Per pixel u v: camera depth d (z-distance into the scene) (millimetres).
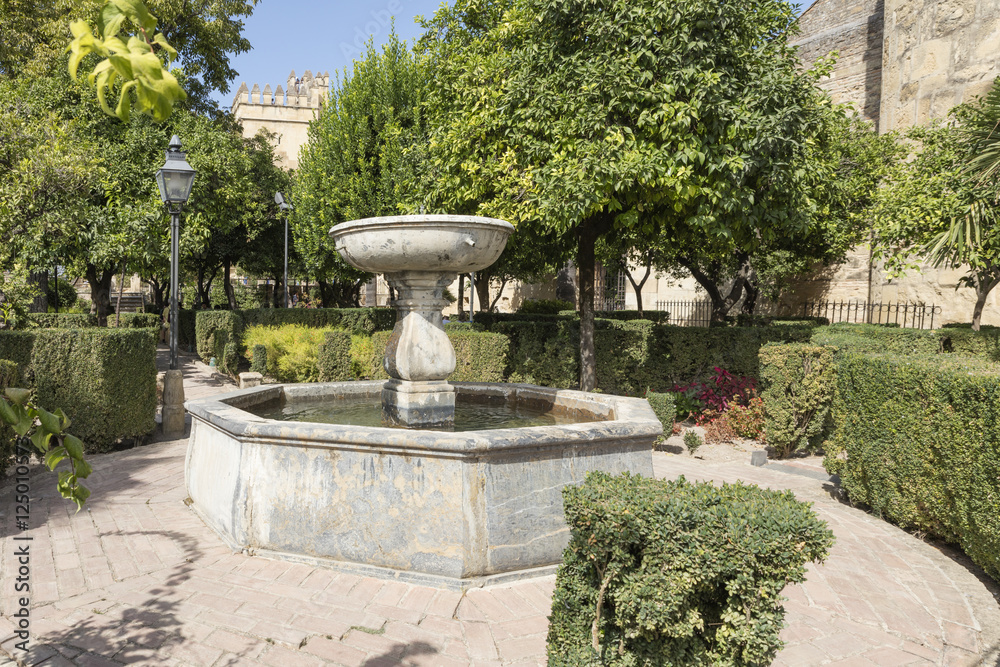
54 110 12648
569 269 25500
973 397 3938
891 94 14445
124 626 3117
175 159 8172
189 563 3875
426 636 3088
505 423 5453
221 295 35969
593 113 6629
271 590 3527
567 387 9922
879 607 3529
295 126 35844
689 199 7047
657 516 2027
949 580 3938
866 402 5258
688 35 6477
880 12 18031
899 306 14188
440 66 9430
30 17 16344
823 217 12570
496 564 3639
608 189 6844
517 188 7621
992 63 11969
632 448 4152
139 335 7340
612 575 2119
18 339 6434
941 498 4309
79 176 10250
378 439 3633
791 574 1963
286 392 6262
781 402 7039
